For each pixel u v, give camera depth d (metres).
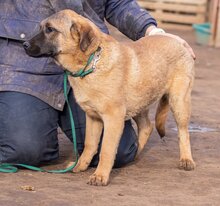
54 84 6.30
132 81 5.98
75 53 5.68
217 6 16.31
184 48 6.51
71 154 6.80
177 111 6.46
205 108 9.57
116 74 5.80
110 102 5.78
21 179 5.77
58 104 6.27
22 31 6.22
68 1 6.31
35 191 5.42
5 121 6.09
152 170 6.32
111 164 5.79
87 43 5.61
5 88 6.18
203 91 10.88
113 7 6.94
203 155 6.99
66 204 5.13
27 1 6.28
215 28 16.45
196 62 14.03
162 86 6.35
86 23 5.67
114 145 5.79
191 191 5.68
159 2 19.20
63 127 6.59
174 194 5.56
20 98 6.15
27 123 6.07
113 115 5.79
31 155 6.08
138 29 6.84
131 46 6.14
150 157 6.81
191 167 6.35
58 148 6.72
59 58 5.74
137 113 6.25
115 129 5.80
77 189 5.55
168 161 6.67
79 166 6.15
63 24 5.66
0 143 6.16
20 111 6.10
